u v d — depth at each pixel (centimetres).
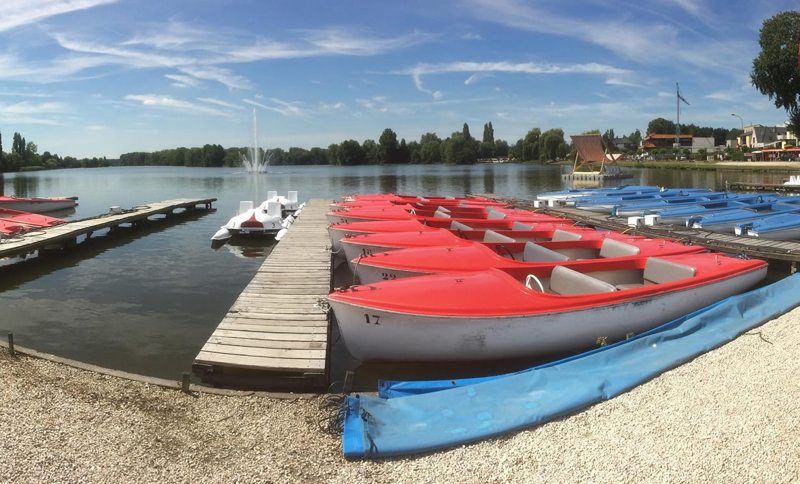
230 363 643
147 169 14000
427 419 504
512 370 749
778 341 701
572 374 593
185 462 441
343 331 734
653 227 1767
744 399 541
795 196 2375
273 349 688
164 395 577
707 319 759
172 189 5206
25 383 576
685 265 890
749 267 942
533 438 480
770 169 5834
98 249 1839
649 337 679
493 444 471
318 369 634
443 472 432
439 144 13512
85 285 1308
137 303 1144
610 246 1112
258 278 1067
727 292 906
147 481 413
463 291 733
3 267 1530
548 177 6525
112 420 506
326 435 493
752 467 429
